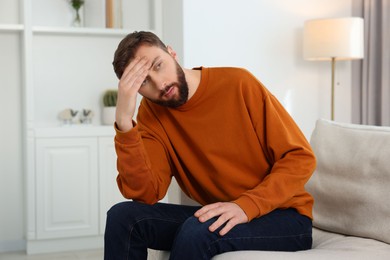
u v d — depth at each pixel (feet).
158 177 6.12
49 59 13.55
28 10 12.46
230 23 12.60
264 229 5.44
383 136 6.35
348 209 6.38
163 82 5.65
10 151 13.38
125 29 13.44
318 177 6.81
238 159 6.04
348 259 5.28
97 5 13.80
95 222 12.83
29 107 12.42
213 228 5.12
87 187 12.75
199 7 12.32
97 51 13.88
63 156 12.59
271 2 12.92
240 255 5.05
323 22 12.31
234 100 6.04
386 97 13.55
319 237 6.57
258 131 5.98
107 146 12.84
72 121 13.58
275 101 6.13
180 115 6.14
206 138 6.07
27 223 12.57
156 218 5.84
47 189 12.54
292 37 13.17
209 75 6.16
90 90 13.87
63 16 13.53
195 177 6.23
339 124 7.05
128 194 6.00
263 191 5.48
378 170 6.17
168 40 13.33
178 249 5.10
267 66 12.98
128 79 5.64
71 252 12.68
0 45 13.15
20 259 12.21
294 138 5.90
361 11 13.79
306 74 13.37
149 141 6.27
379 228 6.01
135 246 5.75
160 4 13.73
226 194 6.12
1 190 13.37
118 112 5.76
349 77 13.82
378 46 13.71
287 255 5.14
